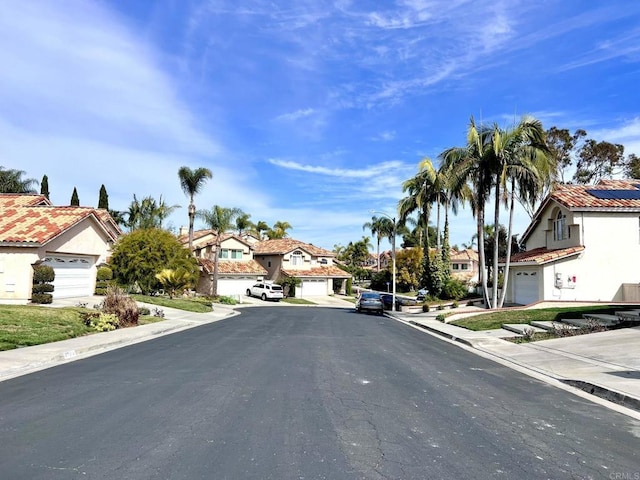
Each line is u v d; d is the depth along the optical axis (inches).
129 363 433.1
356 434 236.4
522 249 1694.1
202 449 210.4
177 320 888.9
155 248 1387.8
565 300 979.3
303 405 289.7
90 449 208.1
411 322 1075.3
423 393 332.8
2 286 842.8
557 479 186.9
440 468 194.9
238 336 671.8
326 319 1063.6
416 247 2630.4
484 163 1030.4
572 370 427.2
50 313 690.2
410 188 1739.7
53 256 934.4
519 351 555.8
